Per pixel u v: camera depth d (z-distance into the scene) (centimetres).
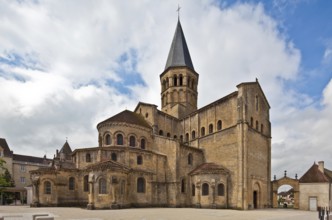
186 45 8169
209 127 6316
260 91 6475
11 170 9962
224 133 5856
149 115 6612
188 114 6950
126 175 4850
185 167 5788
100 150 5175
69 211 3922
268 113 6844
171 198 5434
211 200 5231
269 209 5581
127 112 6344
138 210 4219
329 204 5772
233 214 3766
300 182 6194
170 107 7506
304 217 3462
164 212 3834
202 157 6256
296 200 6319
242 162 5309
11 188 7838
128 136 5616
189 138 6806
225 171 5369
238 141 5456
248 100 5844
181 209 4719
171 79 7625
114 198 4478
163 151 5825
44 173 5044
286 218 3278
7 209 4394
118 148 5275
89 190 4506
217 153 5925
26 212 3722
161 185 5484
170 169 5609
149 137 5972
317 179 6012
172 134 6988
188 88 7606
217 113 6197
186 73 7606
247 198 5222
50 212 3728
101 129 5766
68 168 5175
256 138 5984
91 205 4397
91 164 5047
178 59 7781
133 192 5019
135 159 5306
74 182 5175
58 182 5041
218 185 5328
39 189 5019
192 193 5619
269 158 6481
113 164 4772
